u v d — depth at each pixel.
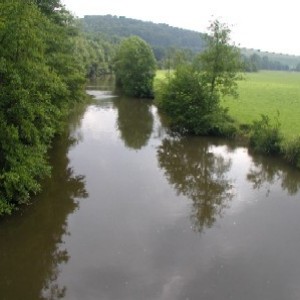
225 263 17.45
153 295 15.10
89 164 30.27
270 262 17.66
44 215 21.11
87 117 49.91
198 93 41.47
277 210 23.44
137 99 68.88
